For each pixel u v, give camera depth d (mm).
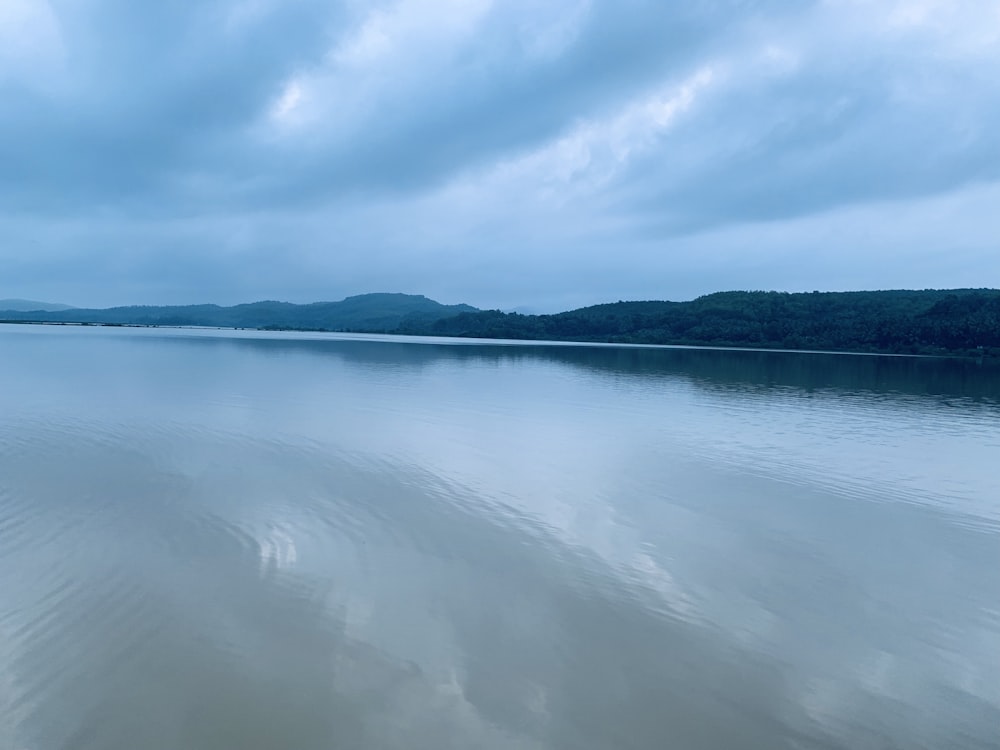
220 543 9492
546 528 10703
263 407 22062
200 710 5832
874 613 8211
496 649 7004
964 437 20609
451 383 33125
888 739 5832
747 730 5887
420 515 11094
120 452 14633
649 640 7312
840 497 13367
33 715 5688
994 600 8719
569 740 5664
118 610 7465
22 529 9742
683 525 11203
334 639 7047
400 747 5492
